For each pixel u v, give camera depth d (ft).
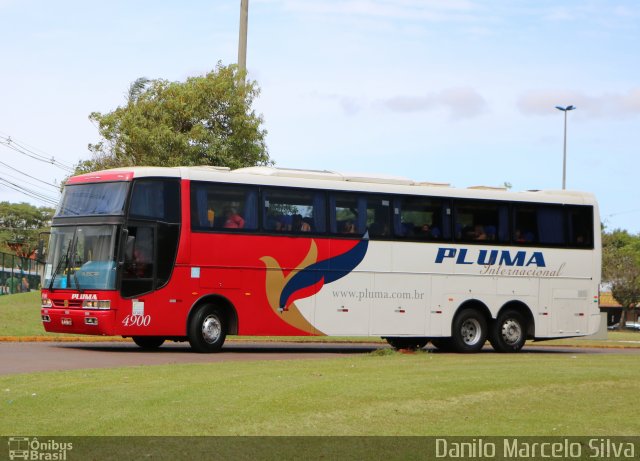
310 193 82.28
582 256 93.30
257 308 79.46
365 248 83.92
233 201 79.25
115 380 52.42
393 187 85.76
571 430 40.42
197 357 72.95
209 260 77.77
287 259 80.69
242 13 125.29
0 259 159.12
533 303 90.94
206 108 125.49
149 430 38.22
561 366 63.62
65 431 37.93
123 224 75.05
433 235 86.89
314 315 81.61
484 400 47.01
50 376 54.34
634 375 57.06
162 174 76.95
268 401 44.98
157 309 75.87
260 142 128.06
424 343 93.86
